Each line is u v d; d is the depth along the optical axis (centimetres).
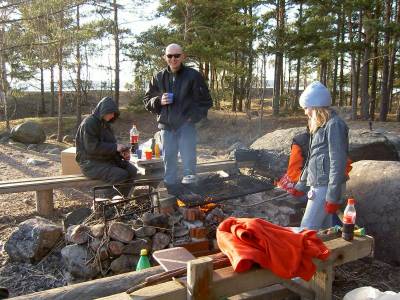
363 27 1980
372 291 271
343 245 274
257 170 625
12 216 559
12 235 431
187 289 215
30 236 423
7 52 1698
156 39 1934
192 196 432
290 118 1950
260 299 288
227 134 1805
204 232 401
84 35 1600
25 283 378
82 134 552
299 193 400
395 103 3216
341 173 316
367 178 440
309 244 241
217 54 1825
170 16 2045
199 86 516
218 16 2055
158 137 699
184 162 529
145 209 423
